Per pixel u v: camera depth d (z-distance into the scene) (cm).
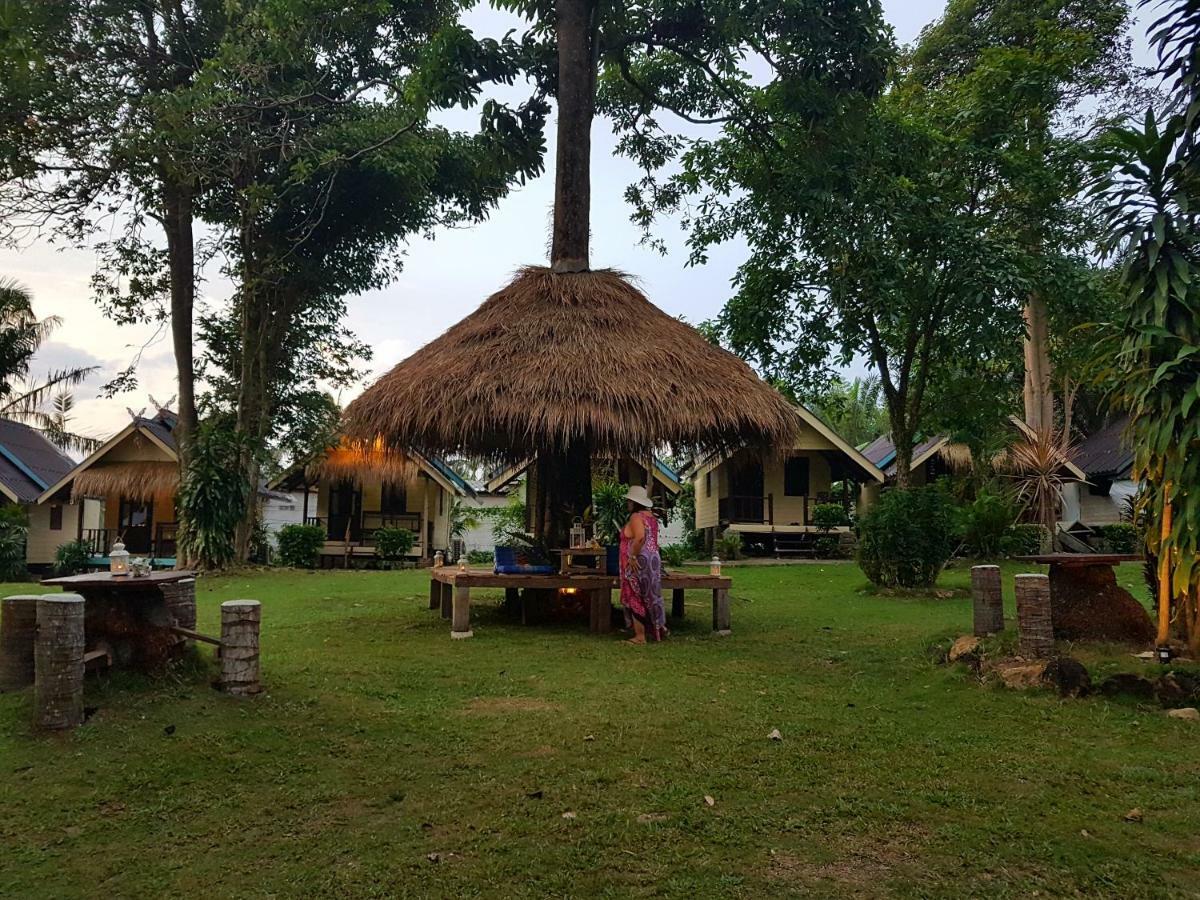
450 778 393
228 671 508
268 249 1745
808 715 505
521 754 428
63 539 2567
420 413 795
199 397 1922
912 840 324
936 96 1498
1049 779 391
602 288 937
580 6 1034
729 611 902
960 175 1365
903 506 1206
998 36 1864
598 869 300
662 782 386
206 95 1389
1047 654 566
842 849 317
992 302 1298
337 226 1867
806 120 1227
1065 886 289
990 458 1864
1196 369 525
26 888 287
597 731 468
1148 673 523
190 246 1761
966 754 427
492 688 574
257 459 1933
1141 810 354
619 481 2133
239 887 288
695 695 556
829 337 1441
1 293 2275
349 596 1173
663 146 1455
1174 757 420
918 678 604
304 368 2080
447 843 322
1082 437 2611
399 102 1695
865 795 370
